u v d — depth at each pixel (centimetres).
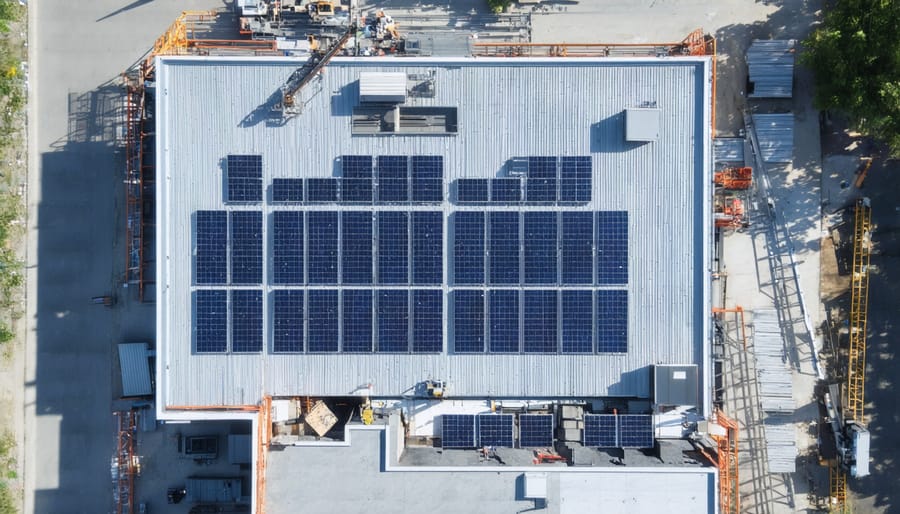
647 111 3344
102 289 3988
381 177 3397
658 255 3425
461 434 3444
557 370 3444
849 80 3559
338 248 3403
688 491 3228
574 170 3397
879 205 4000
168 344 3397
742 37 3997
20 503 3938
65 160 3988
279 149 3400
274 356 3416
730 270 3991
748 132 3966
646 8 4000
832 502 3941
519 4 4006
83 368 3975
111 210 3988
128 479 3909
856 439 3781
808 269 4000
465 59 3362
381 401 3488
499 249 3412
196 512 3897
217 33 3988
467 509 3256
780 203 3991
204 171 3394
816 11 3994
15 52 3975
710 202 3391
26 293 3978
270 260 3409
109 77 3988
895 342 3991
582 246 3406
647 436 3419
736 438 3488
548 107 3416
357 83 3400
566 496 3250
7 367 3969
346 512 3253
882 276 3962
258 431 3209
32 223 3981
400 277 3409
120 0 4003
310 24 3903
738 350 3938
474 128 3416
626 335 3419
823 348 3975
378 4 4000
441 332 3422
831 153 4006
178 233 3403
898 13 3334
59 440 3959
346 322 3412
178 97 3384
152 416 3931
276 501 3259
